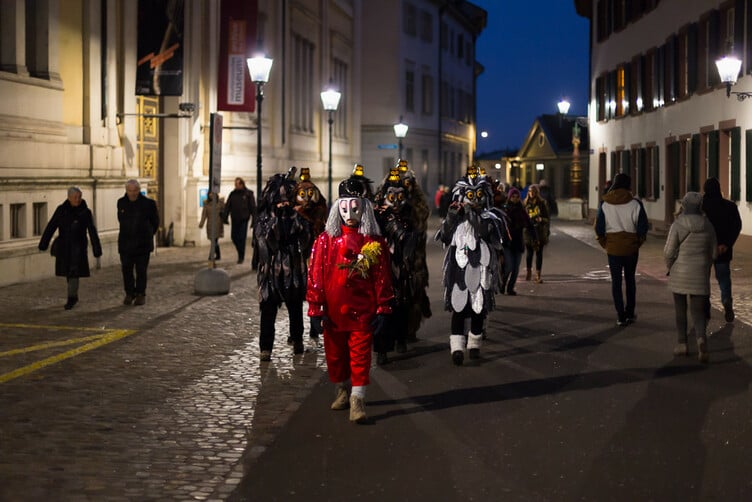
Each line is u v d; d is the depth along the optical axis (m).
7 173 16.56
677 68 30.69
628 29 37.66
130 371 9.34
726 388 8.62
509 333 11.82
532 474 6.07
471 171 10.10
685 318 10.21
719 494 5.65
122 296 15.27
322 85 41.25
